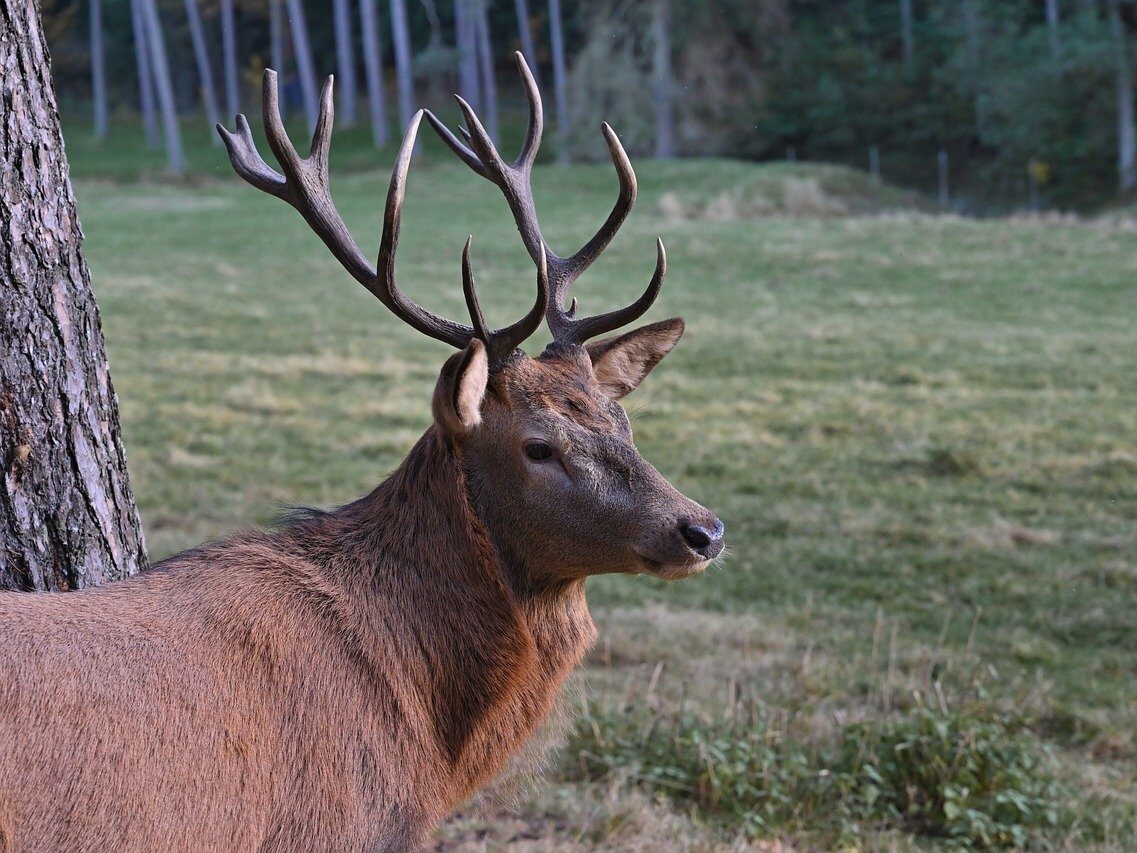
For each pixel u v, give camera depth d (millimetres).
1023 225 36188
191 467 15047
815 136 65375
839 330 24016
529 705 4566
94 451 4941
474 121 4969
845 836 6570
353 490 14266
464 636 4406
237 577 4199
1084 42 55938
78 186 54500
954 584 11398
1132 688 9062
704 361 21422
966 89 61812
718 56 66375
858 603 10953
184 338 23484
